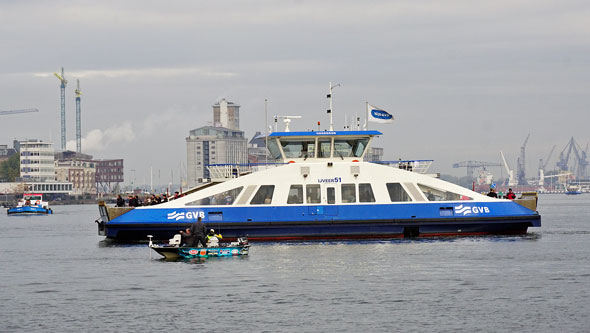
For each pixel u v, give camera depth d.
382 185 99.38
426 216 99.75
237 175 106.44
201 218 95.12
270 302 62.78
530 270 77.31
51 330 54.97
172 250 87.81
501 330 53.75
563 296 64.25
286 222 98.06
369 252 89.56
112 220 98.50
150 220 98.19
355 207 98.81
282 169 98.69
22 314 60.03
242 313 59.06
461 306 60.75
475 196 101.00
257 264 81.81
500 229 101.75
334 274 75.25
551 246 96.75
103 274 78.56
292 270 77.69
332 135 104.38
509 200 101.81
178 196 106.81
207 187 101.50
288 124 105.25
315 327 54.91
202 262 84.38
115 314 59.47
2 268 86.44
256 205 98.31
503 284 69.81
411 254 88.06
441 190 100.75
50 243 122.31
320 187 98.81
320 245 95.50
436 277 73.38
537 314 57.91
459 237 101.56
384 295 65.12
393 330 53.94
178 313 59.41
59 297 66.62
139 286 70.81
